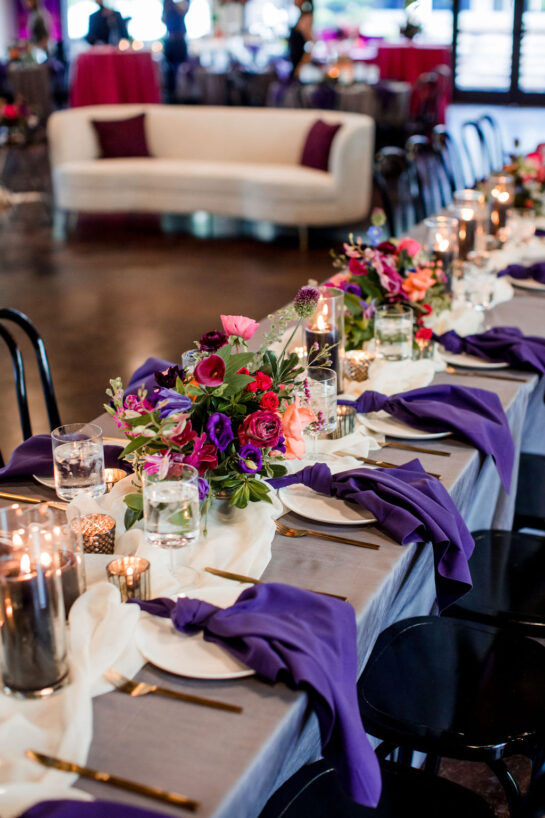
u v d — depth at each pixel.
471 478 1.92
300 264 6.49
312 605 1.30
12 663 1.12
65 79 12.32
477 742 1.49
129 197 7.28
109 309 5.42
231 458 1.50
